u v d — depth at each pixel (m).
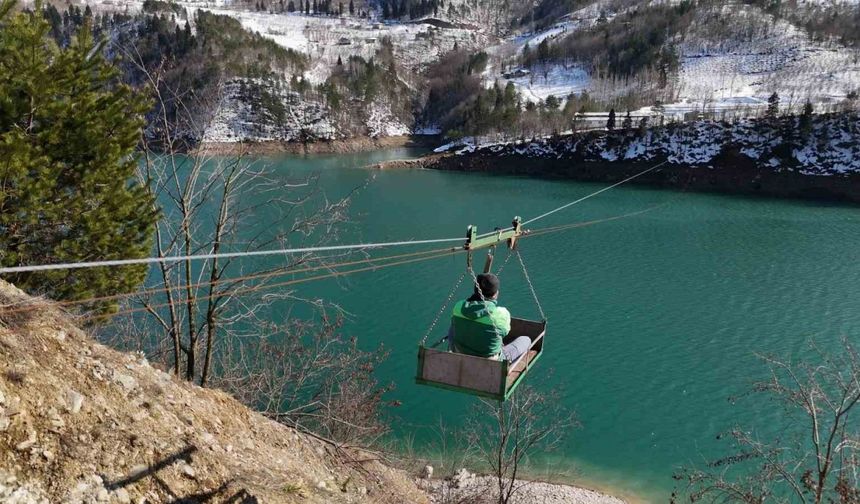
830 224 62.03
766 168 90.19
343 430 15.79
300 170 93.75
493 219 60.62
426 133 156.25
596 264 45.41
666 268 44.78
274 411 15.44
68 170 11.41
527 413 19.36
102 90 12.54
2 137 10.17
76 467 6.57
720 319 34.72
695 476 16.48
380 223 56.78
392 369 27.36
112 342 14.23
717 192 86.06
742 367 28.67
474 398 24.98
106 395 7.93
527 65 188.75
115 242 11.81
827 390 25.22
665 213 67.00
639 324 33.81
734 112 109.88
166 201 19.61
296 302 32.81
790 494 18.00
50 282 11.20
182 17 157.88
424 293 36.53
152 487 7.16
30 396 6.84
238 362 17.41
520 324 8.62
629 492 20.14
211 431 9.45
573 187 86.69
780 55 162.12
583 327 33.34
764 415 24.22
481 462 20.92
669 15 190.38
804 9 191.88
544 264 45.09
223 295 12.80
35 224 10.68
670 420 24.22
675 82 153.38
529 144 107.06
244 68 138.38
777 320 34.59
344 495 10.80
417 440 22.02
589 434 23.20
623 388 26.66
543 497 19.23
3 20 10.79
